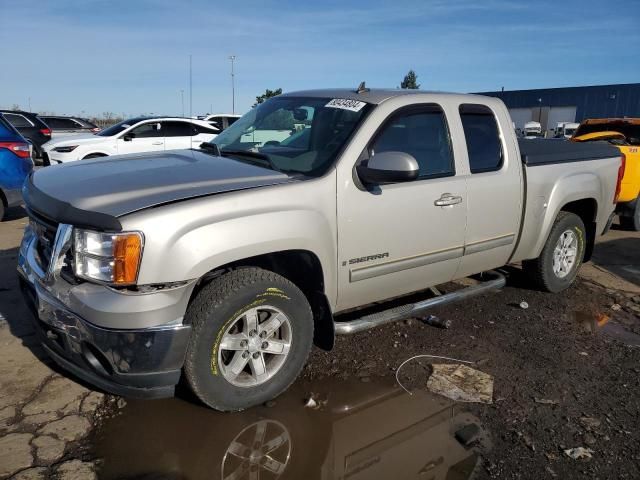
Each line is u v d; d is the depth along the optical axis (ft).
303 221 10.40
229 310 9.82
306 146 12.19
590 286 18.97
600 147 18.53
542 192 15.69
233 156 12.70
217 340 9.83
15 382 11.25
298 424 10.32
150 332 8.95
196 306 9.67
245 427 10.13
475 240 14.02
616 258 23.03
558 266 17.53
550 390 11.87
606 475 9.21
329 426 10.30
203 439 9.71
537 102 158.51
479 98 14.58
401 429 10.30
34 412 10.26
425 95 13.26
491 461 9.46
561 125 114.93
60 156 41.27
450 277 14.16
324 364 12.59
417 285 13.35
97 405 10.59
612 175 18.43
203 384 9.82
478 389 11.80
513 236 15.20
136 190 9.69
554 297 17.66
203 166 11.42
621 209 28.43
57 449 9.24
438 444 9.89
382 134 12.02
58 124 64.75
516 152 14.97
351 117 12.16
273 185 10.38
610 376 12.58
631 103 137.80
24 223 26.99
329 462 9.28
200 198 9.53
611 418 10.87
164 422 10.16
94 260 8.93
